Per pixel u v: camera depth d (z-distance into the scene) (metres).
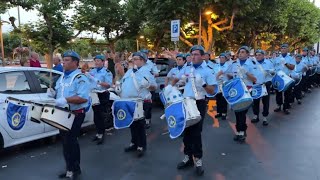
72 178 5.20
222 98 9.63
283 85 9.66
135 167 5.75
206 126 8.81
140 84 6.13
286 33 34.09
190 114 4.93
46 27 18.05
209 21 19.55
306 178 5.18
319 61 17.69
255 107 9.16
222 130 8.37
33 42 19.36
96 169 5.65
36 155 6.43
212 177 5.27
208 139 7.49
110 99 8.23
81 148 6.86
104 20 20.05
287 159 6.08
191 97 5.41
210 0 17.34
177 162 5.99
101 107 7.41
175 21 12.55
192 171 5.54
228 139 7.48
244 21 21.80
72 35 19.06
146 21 21.83
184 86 5.59
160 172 5.51
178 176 5.33
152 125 8.99
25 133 6.36
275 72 9.71
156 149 6.79
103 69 7.80
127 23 21.69
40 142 7.27
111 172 5.52
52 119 4.64
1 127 5.99
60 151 6.68
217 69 10.36
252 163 5.89
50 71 7.02
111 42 22.50
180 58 7.72
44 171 5.60
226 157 6.23
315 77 18.23
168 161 6.05
